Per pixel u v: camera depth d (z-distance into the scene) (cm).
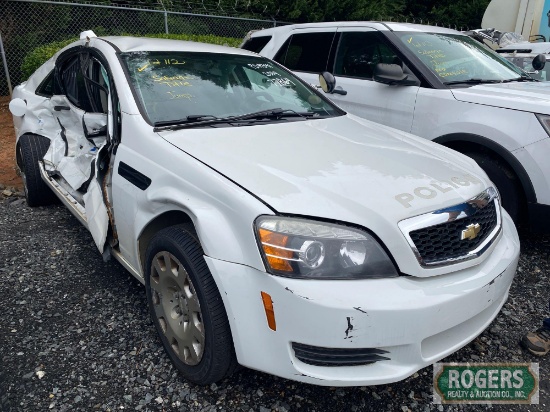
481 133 389
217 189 217
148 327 286
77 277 340
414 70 447
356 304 191
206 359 221
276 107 332
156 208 245
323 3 1327
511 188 386
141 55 323
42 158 446
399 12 1766
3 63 971
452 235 219
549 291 340
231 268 204
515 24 1073
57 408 223
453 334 221
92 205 305
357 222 203
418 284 205
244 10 1247
